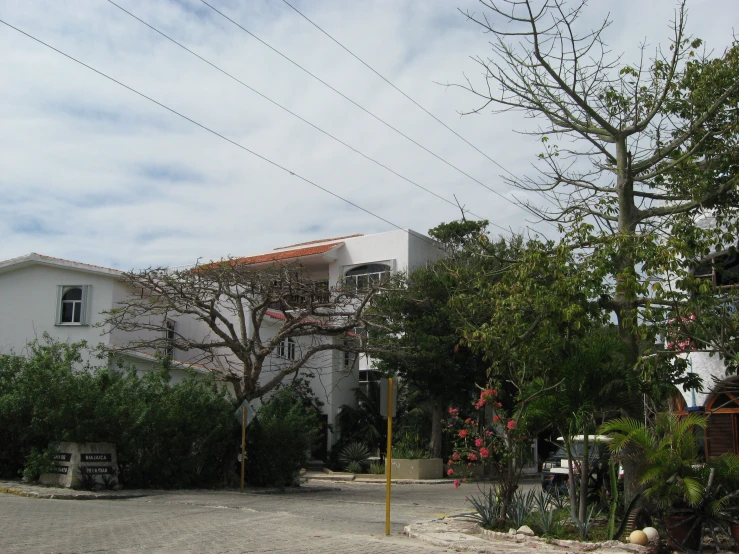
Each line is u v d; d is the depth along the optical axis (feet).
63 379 66.59
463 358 107.04
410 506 64.39
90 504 54.90
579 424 40.52
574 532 40.65
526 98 50.06
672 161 48.52
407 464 106.42
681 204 46.93
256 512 52.65
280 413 84.23
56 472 64.85
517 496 44.32
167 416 71.36
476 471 106.11
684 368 42.32
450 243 123.44
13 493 61.00
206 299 81.76
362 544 38.11
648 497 39.65
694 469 38.93
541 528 40.96
